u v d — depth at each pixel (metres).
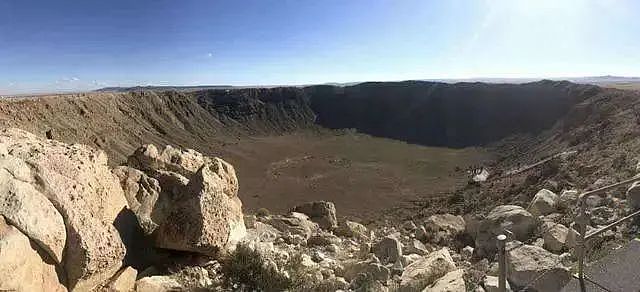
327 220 20.83
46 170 6.86
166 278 8.15
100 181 8.20
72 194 7.04
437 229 18.08
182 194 9.32
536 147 78.56
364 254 13.01
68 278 6.49
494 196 33.22
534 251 8.36
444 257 9.97
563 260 7.91
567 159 36.31
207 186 9.14
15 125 57.56
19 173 6.45
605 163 22.28
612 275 5.45
